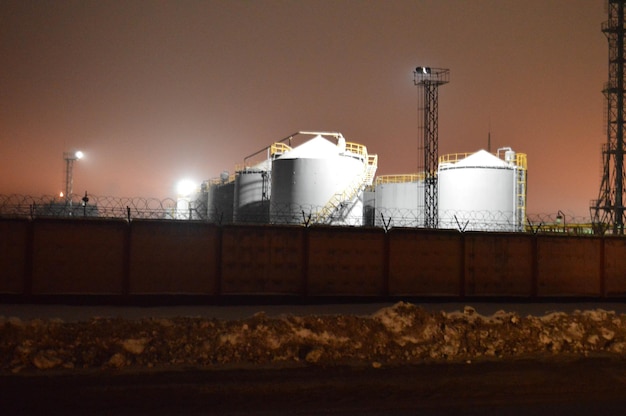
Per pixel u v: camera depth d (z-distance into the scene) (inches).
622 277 892.6
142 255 719.7
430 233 813.9
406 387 397.7
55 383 382.9
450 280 816.3
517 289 842.2
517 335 536.4
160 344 457.1
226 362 444.1
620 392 400.2
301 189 1477.6
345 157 1519.4
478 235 833.5
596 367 466.9
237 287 743.7
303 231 769.6
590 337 546.0
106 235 714.2
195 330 484.7
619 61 1697.8
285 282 758.5
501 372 442.9
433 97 1451.8
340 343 483.2
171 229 730.8
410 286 799.7
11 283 687.7
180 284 727.1
